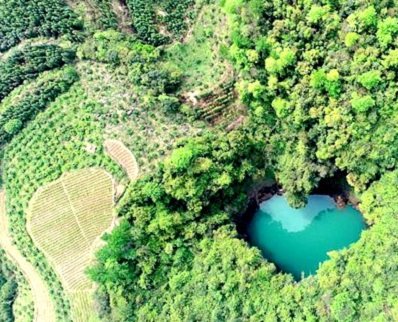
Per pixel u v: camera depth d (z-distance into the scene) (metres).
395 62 66.50
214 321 71.81
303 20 72.38
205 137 78.12
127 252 75.50
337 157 74.38
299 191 79.06
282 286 73.12
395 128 69.31
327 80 70.62
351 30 69.38
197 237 78.31
